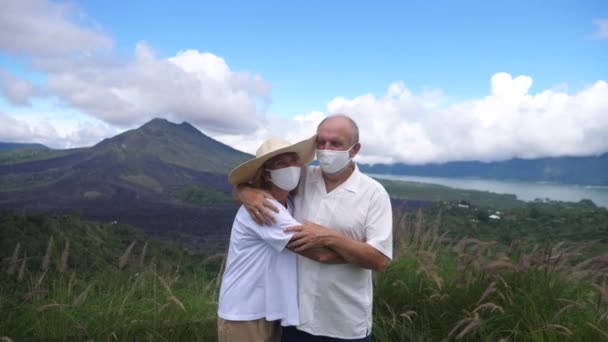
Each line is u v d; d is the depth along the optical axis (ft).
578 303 11.15
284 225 8.47
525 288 12.37
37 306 12.60
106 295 13.64
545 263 13.09
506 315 11.44
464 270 13.26
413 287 13.73
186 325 12.41
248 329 8.89
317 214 9.25
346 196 9.08
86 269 14.89
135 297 13.93
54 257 14.74
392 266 14.58
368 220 8.96
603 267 12.73
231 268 9.12
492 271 13.01
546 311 11.56
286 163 8.95
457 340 11.51
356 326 9.12
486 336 11.12
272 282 8.93
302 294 9.12
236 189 9.37
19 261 13.93
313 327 9.08
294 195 9.95
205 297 14.16
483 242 14.14
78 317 12.25
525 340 10.77
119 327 12.01
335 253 8.56
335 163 8.75
